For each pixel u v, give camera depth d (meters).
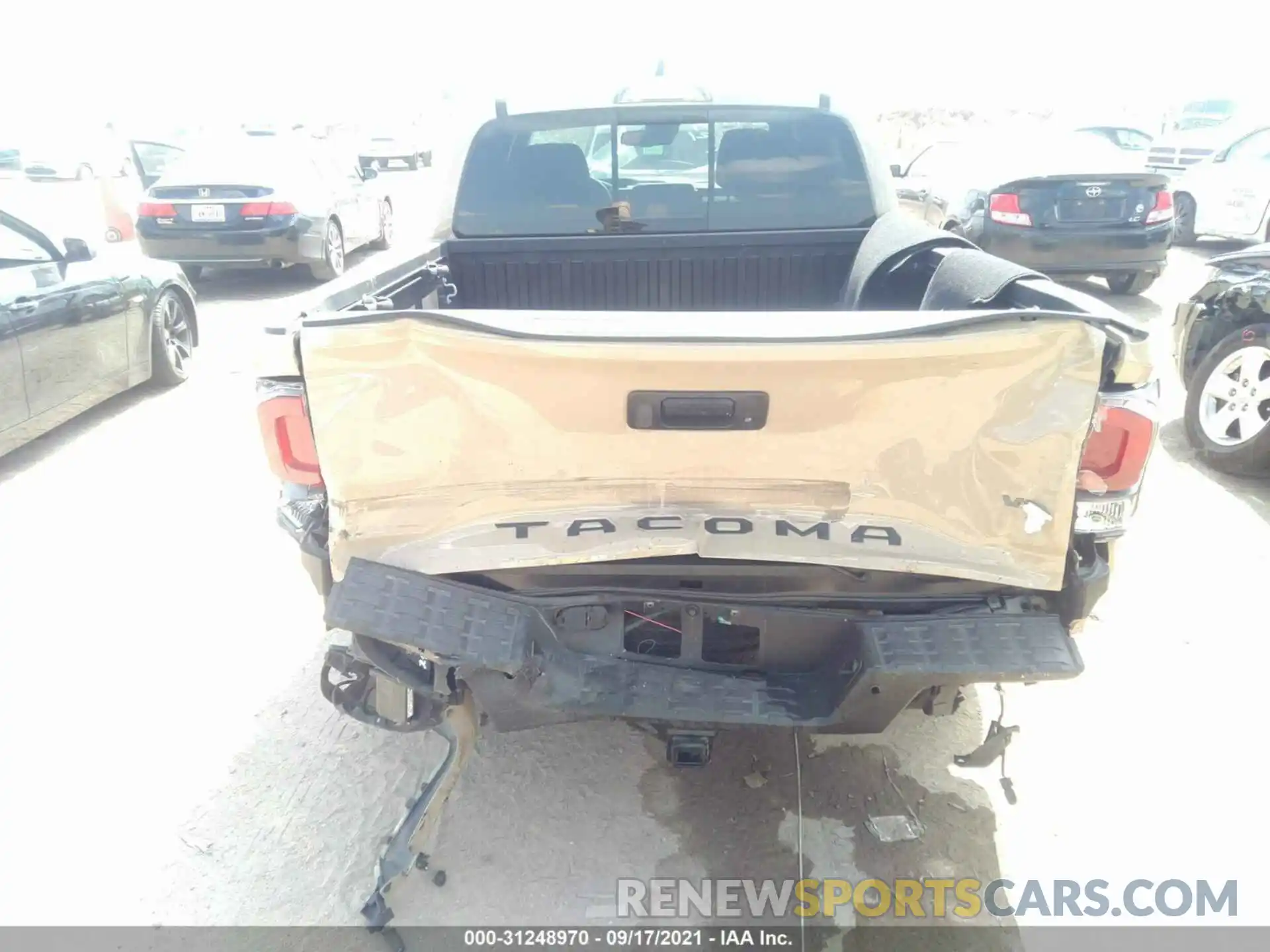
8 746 3.14
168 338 6.77
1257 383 4.87
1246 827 2.77
